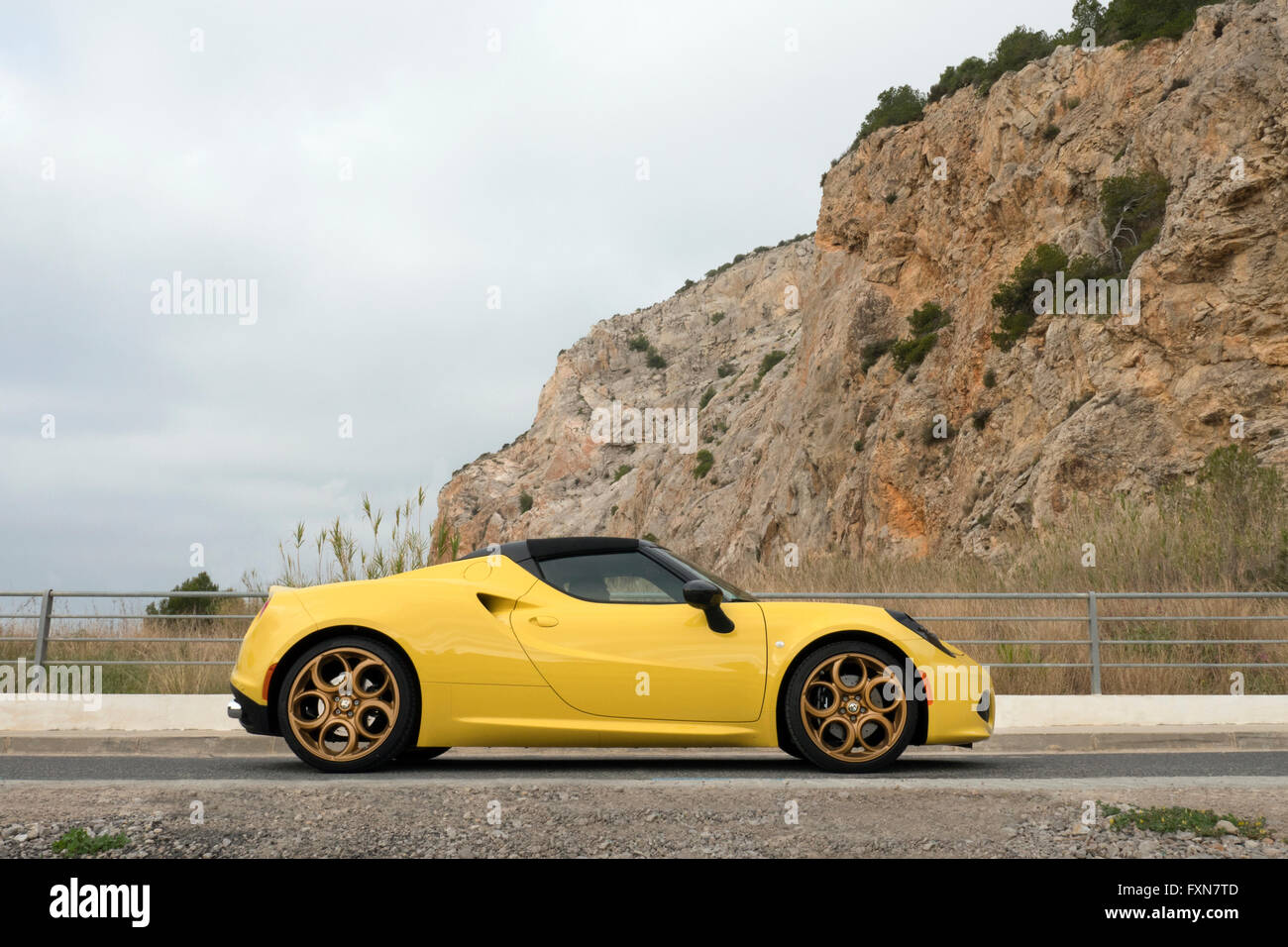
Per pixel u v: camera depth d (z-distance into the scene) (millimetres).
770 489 56750
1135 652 11883
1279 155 26375
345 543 10773
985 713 6332
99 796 4555
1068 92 39531
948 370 41469
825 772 6070
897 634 6184
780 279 122375
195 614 10773
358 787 4789
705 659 6055
